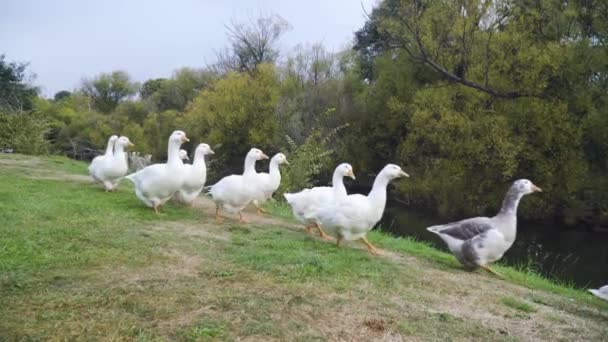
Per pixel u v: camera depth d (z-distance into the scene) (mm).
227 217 9969
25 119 24484
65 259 5715
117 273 5383
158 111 54688
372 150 32969
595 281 12844
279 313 4539
